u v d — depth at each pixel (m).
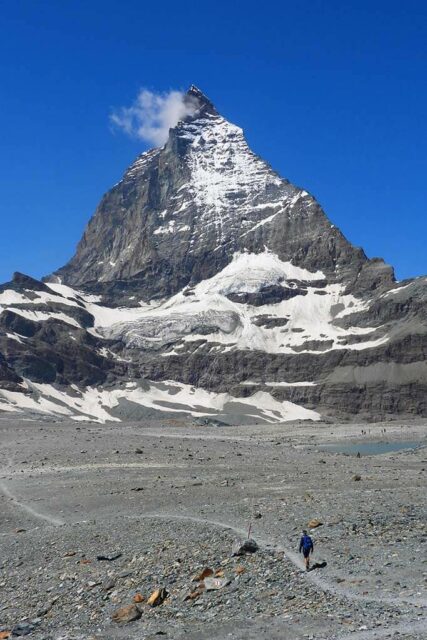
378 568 32.09
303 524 41.62
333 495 54.00
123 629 29.59
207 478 71.06
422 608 26.89
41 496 65.44
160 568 36.19
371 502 49.00
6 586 38.09
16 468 92.56
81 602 33.62
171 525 45.78
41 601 34.78
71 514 56.12
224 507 51.12
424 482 64.19
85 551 42.25
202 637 27.23
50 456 105.25
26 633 30.66
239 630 27.28
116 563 38.50
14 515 57.75
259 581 32.22
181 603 31.44
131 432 190.75
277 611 28.67
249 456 102.94
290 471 77.56
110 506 57.66
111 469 84.06
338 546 36.12
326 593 29.70
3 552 45.00
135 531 45.44
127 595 33.44
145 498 59.44
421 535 37.44
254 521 44.22
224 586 32.31
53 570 39.38
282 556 35.09
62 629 30.64
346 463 90.75
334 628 26.08
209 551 37.59
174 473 77.25
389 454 117.38
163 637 27.86
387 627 25.47
